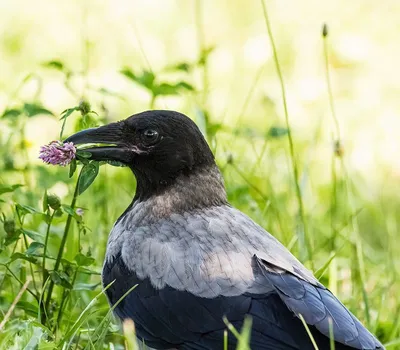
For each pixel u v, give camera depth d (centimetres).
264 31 2373
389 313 1250
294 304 923
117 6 2405
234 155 1453
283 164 1611
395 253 1482
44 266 1114
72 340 1057
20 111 1241
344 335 898
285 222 1388
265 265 973
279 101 2028
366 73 2178
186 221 1046
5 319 1016
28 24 2319
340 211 1523
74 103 1978
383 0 2444
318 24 2378
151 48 2261
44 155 1069
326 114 1995
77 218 1105
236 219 1051
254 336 935
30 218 1286
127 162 1084
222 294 967
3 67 2144
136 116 1091
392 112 2027
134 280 1027
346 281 1324
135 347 981
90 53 2192
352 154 1852
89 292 1191
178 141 1075
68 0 2391
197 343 976
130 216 1084
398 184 1759
